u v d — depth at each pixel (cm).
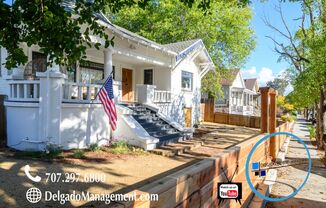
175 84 1784
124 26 2667
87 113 980
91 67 1456
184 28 2309
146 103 1461
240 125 2397
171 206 217
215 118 2573
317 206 576
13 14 396
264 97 885
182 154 1010
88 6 464
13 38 419
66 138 913
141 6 517
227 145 1236
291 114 4197
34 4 389
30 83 902
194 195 261
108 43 462
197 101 2083
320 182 754
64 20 415
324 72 1255
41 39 431
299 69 1650
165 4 2252
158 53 1620
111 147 1002
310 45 1305
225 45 2425
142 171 729
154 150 997
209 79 2520
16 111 920
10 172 631
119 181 625
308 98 1560
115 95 1156
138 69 1852
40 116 872
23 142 893
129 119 1105
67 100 921
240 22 2312
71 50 427
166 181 219
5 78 975
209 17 2197
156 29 2448
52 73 870
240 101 3788
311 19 1402
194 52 1900
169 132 1273
